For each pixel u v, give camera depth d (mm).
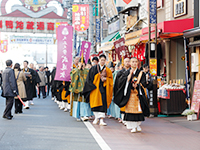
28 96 14602
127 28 20594
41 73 21891
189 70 12133
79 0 25344
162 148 6688
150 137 7852
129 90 8258
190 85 12023
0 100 19641
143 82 8258
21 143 7102
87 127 9273
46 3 30859
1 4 30609
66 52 12844
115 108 10617
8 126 9398
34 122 10242
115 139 7586
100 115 9711
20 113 12844
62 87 13727
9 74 10820
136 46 16031
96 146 6820
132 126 8477
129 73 8320
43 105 16562
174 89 11523
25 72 14484
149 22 11742
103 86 9773
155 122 10305
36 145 6898
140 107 8266
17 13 30875
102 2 27203
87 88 9719
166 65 14289
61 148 6629
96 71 9750
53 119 11016
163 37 13836
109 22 27328
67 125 9641
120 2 13492
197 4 11758
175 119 10844
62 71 12828
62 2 30875
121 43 15016
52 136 7895
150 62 11594
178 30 11852
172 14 14125
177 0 13617
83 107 10359
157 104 11656
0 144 6984
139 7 19203
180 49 14344
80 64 10531
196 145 6973
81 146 6812
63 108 14570
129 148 6676
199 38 11578
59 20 31094
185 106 11617
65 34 12852
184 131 8695
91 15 25203
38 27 30969
